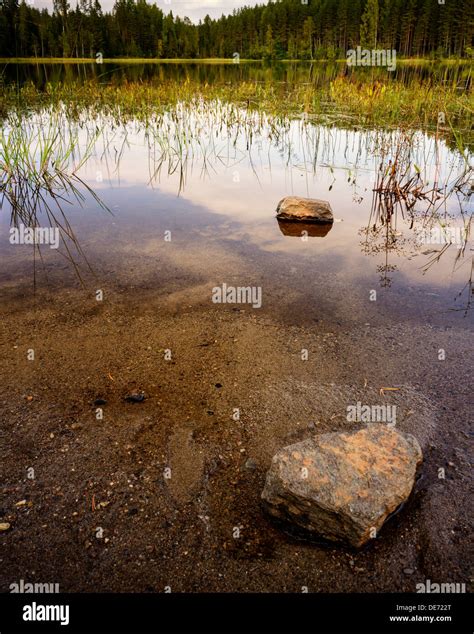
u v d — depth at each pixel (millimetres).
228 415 2654
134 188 6715
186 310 3680
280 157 8438
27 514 2070
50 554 1918
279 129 10516
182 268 4355
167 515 2088
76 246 4773
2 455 2359
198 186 6844
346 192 6574
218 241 4965
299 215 5520
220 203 6141
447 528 2027
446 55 27984
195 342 3293
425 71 18766
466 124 9477
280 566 1897
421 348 3234
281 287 4051
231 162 8148
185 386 2871
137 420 2604
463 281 4148
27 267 4312
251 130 10383
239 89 14578
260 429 2561
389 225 5438
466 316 3600
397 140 8391
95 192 6500
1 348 3170
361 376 2979
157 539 1985
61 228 5223
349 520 1883
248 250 4762
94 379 2912
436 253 4719
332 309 3721
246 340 3320
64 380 2895
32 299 3779
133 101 12461
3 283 4016
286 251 4750
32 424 2555
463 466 2326
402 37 35688
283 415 2658
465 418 2625
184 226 5352
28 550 1928
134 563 1896
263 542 1992
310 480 1986
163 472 2295
